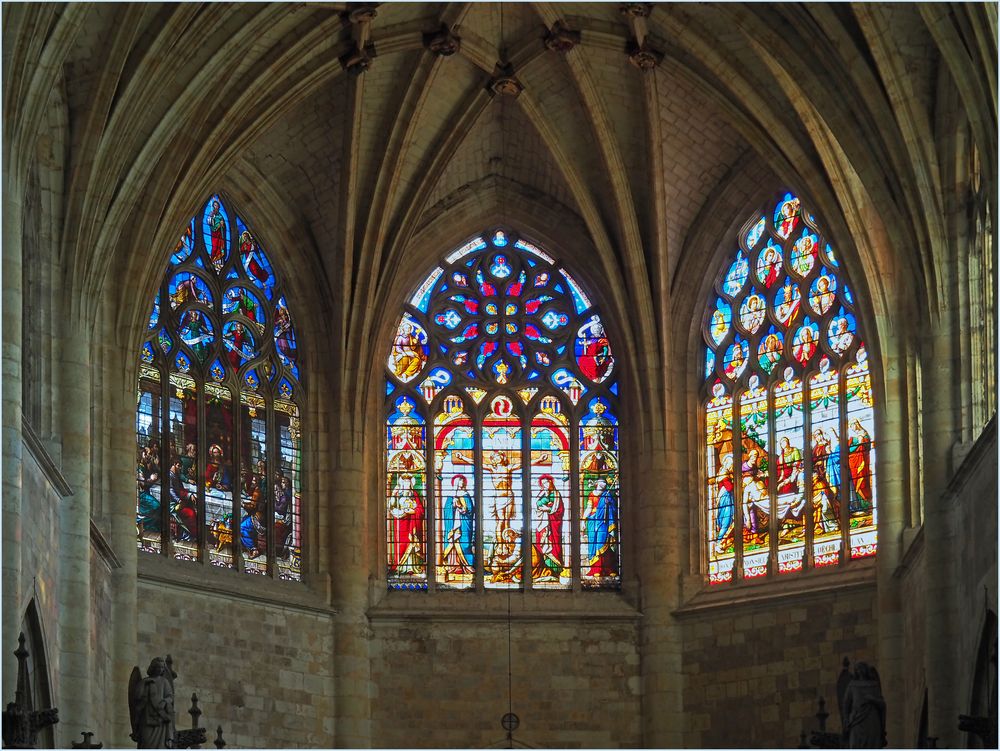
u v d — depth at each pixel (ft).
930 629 163.84
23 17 148.66
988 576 152.66
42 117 150.92
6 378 142.00
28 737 141.28
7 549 140.87
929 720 163.22
